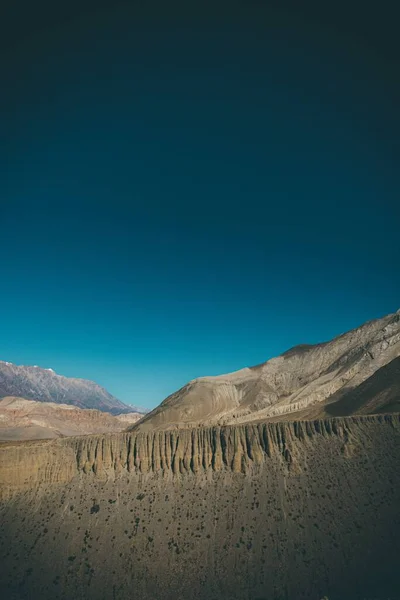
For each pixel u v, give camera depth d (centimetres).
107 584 8988
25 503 10581
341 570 8500
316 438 11062
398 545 8688
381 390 15662
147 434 11525
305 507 9688
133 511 10256
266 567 8806
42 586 9031
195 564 9100
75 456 11456
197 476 10800
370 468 10200
